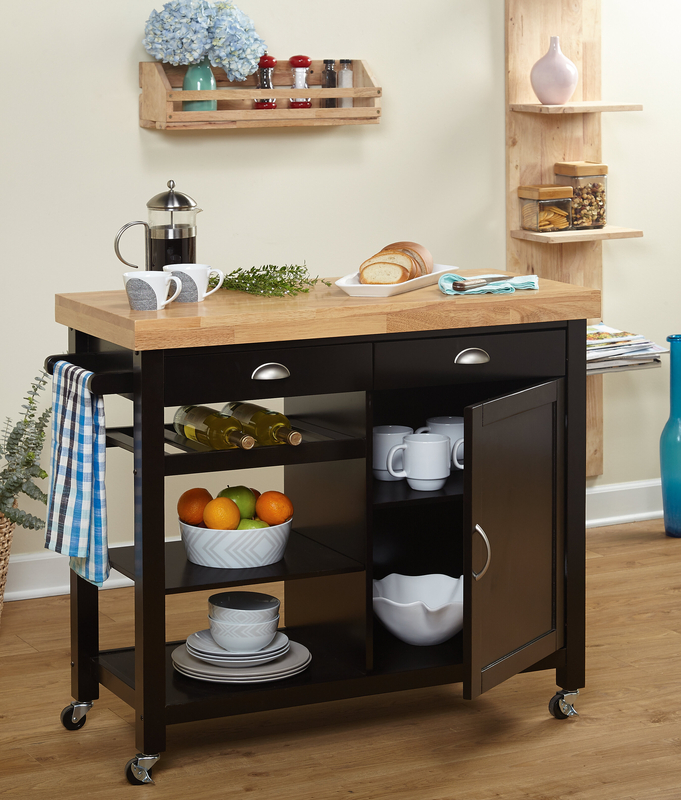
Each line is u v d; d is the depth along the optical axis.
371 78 3.49
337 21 3.55
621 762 2.33
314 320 2.20
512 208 3.87
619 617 3.18
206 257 3.50
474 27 3.74
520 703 2.63
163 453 2.12
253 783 2.25
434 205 3.78
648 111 4.04
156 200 2.44
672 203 4.14
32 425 3.21
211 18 3.22
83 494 2.16
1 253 3.25
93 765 2.32
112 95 3.30
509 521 2.31
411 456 2.44
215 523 2.31
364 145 3.65
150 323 2.05
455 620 2.50
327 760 2.35
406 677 2.38
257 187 3.52
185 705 2.22
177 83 3.34
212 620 2.36
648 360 3.79
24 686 2.73
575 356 2.48
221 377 2.14
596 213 3.85
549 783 2.24
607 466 4.17
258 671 2.32
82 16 3.24
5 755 2.37
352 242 3.68
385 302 2.30
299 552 2.45
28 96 3.21
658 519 4.22
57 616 3.23
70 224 3.31
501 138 3.84
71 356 2.36
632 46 3.98
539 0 3.79
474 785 2.24
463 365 2.37
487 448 2.20
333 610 2.49
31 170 3.25
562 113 3.82
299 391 2.22
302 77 3.43
